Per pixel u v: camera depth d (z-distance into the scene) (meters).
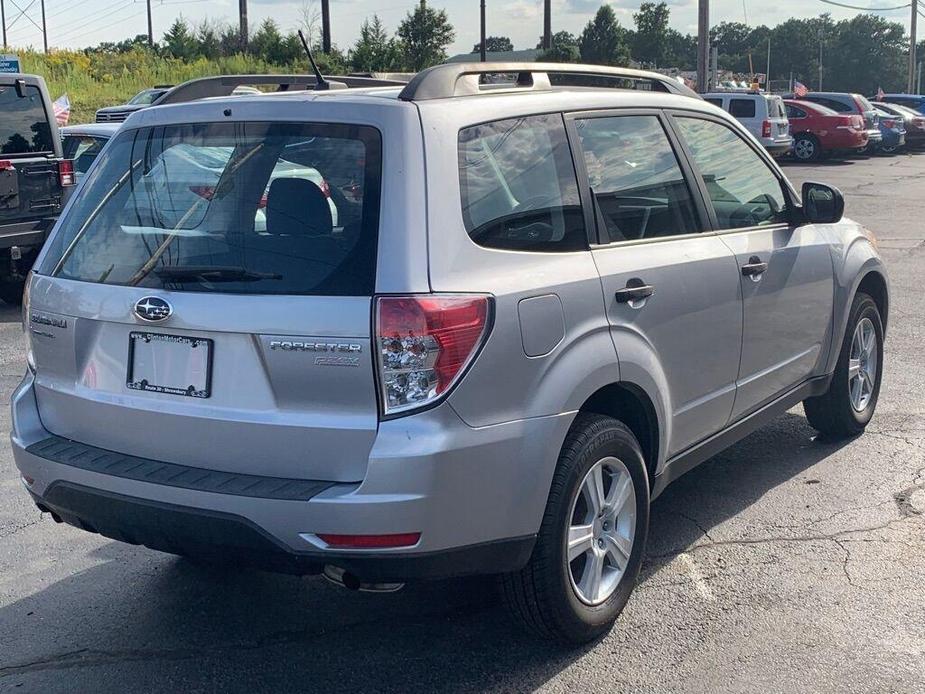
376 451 3.10
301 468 3.23
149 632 3.98
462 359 3.18
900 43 142.62
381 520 3.09
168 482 3.32
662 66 83.44
